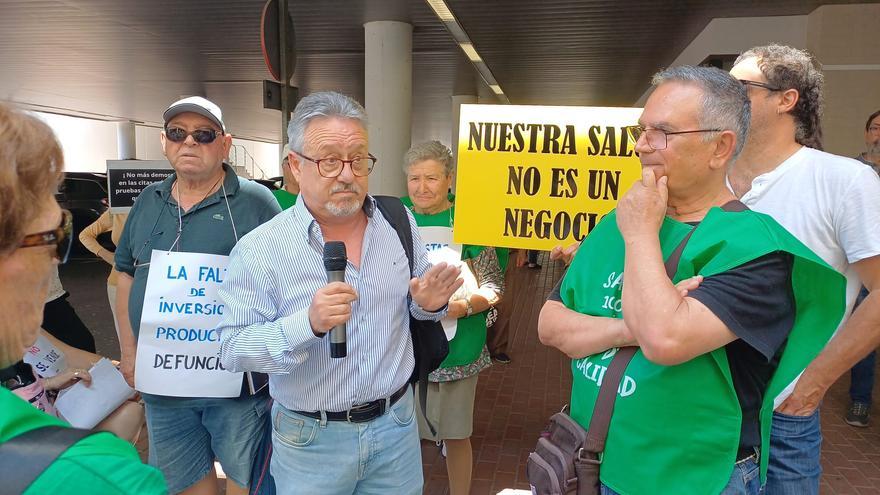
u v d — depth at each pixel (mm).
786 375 1439
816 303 1442
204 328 2395
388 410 1943
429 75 13000
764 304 1361
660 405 1419
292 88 5180
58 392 2389
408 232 2086
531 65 11508
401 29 8133
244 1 7461
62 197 12508
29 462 726
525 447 4109
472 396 3033
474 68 12039
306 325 1664
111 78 13906
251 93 15734
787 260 1414
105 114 22078
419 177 3059
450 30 8672
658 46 9547
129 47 10359
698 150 1477
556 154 2600
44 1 7543
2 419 758
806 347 1443
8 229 840
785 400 1904
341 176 1791
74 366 2488
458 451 3070
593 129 2564
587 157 2576
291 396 1857
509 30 8641
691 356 1327
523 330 7430
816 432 1974
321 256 1863
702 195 1558
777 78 1972
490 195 2654
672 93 1496
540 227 2631
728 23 8055
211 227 2469
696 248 1450
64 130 26578
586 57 10570
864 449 4148
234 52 10648
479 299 2809
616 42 9336
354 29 8664
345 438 1867
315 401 1838
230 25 8688
